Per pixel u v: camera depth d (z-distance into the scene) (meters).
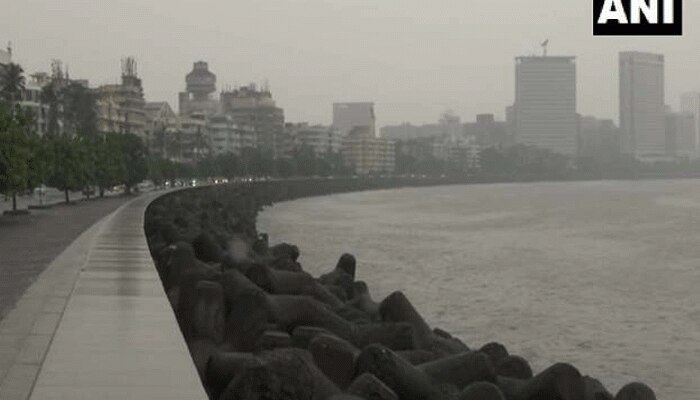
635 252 49.41
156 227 33.62
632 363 21.00
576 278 37.25
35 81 146.00
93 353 9.61
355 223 77.31
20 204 69.94
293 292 19.27
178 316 13.59
